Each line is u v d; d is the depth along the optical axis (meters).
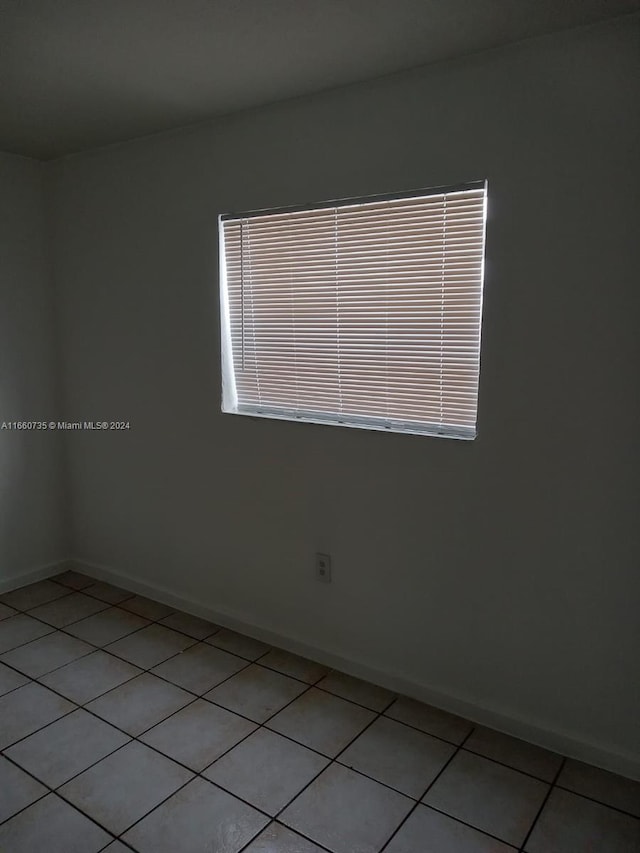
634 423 1.84
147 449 3.17
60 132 2.79
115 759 2.08
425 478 2.26
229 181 2.61
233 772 2.03
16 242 3.25
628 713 1.98
